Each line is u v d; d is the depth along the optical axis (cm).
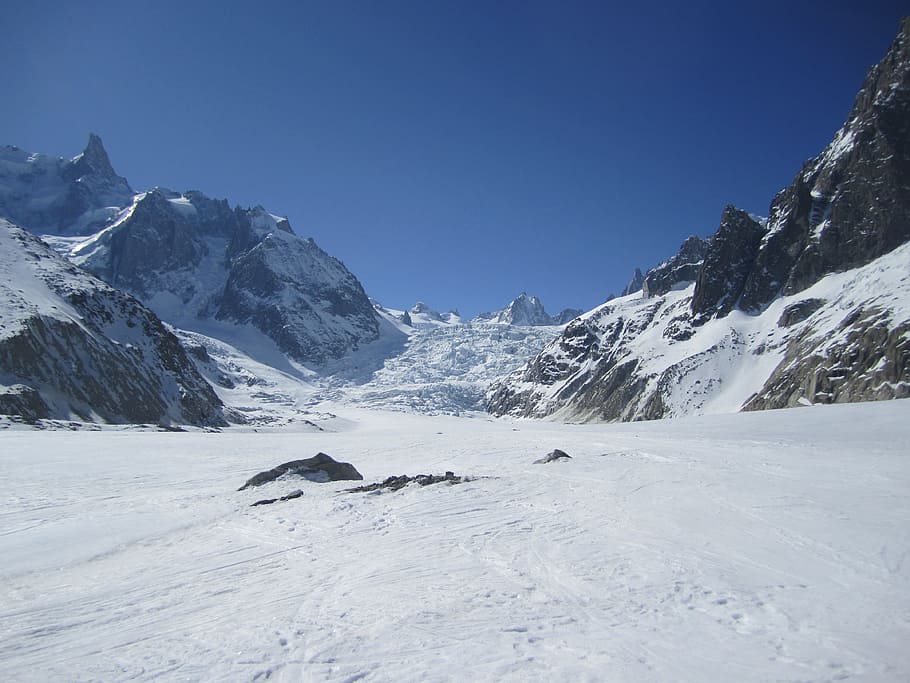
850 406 4947
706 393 9600
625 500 1650
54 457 3400
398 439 5850
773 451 2808
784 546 1130
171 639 811
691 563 1059
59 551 1368
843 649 712
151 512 1820
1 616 922
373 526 1462
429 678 668
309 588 1013
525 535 1314
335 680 670
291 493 2002
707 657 705
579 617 841
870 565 999
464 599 925
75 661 746
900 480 1722
